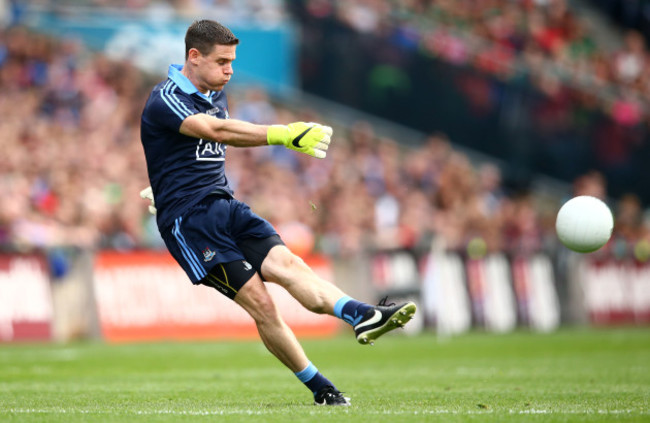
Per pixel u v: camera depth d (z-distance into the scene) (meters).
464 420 18.27
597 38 99.81
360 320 19.58
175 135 20.69
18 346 51.28
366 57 91.00
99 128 77.12
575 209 21.70
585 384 28.56
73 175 66.69
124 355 44.66
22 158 65.81
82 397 24.56
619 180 91.81
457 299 67.19
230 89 86.50
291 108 88.88
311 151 20.09
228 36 20.69
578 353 44.91
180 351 48.03
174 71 20.89
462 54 92.19
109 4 83.50
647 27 100.62
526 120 91.88
